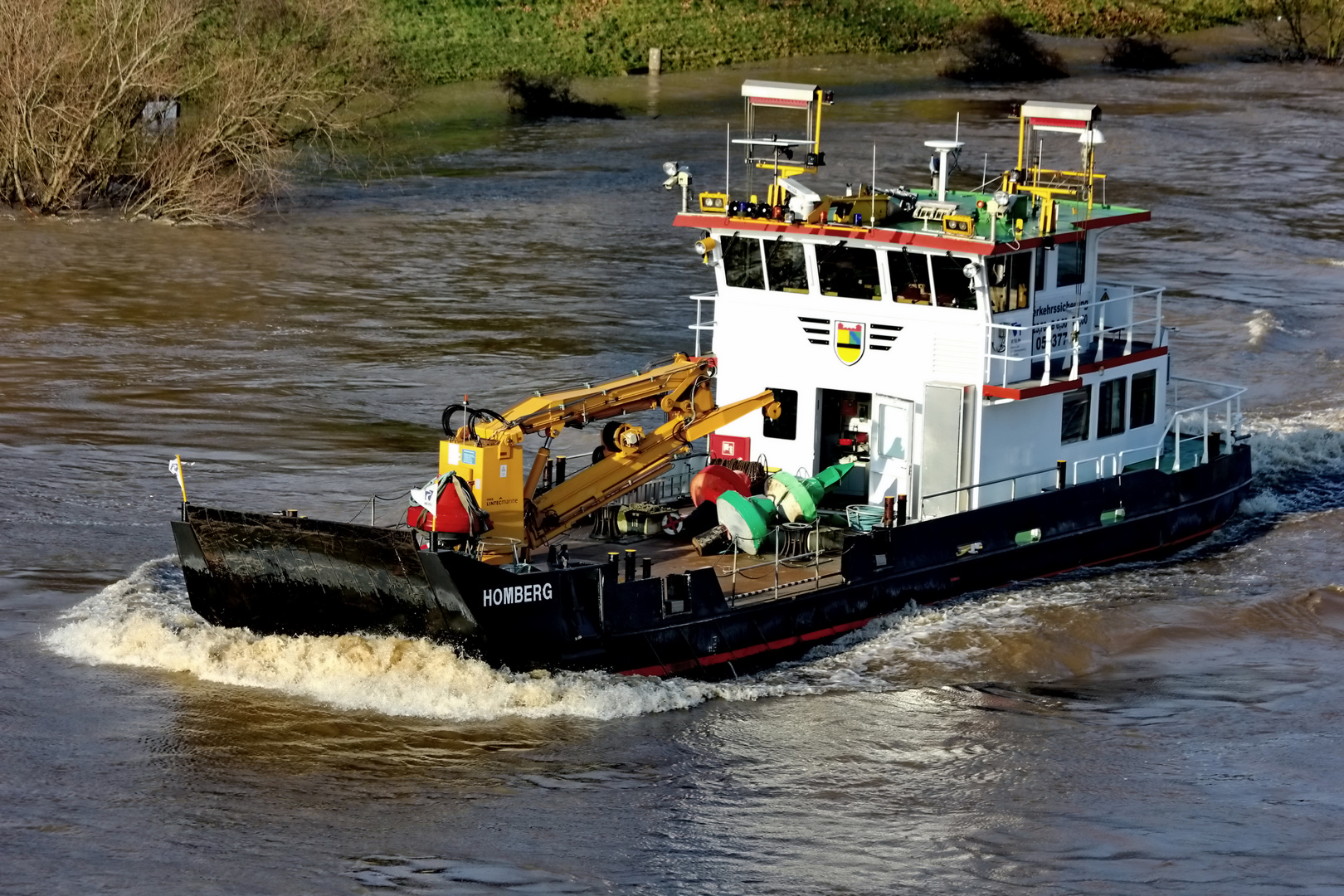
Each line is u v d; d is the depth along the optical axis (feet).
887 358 197.88
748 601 179.11
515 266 403.75
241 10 505.66
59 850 140.05
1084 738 167.22
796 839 145.48
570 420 185.78
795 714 169.99
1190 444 243.60
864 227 193.67
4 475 241.96
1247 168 548.31
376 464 252.83
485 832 144.66
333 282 385.91
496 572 161.27
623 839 144.25
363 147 562.66
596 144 576.20
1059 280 205.57
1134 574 214.48
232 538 170.30
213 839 142.41
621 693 168.76
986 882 139.13
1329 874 141.79
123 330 337.31
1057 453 208.95
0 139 466.70
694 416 197.57
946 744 164.55
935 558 194.90
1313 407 302.45
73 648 180.24
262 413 280.31
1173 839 147.13
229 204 458.09
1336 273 415.03
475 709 165.48
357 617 169.78
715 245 204.54
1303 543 229.45
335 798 150.00
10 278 383.24
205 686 171.32
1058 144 578.25
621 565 180.75
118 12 465.88
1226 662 187.42
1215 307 376.89
